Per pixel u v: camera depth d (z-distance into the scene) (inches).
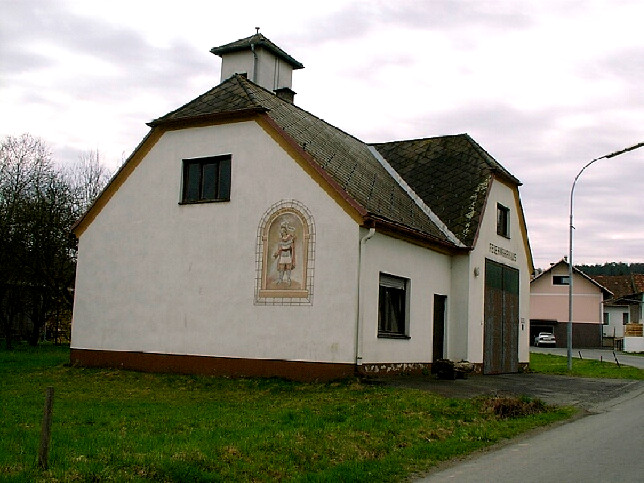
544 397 693.3
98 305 839.1
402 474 354.3
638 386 876.0
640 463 382.3
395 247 751.1
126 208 834.2
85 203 1612.9
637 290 2938.0
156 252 804.0
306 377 690.2
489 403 575.8
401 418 495.2
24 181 1514.5
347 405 546.9
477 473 356.8
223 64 1029.8
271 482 323.3
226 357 739.4
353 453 385.7
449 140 1015.6
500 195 992.9
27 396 601.9
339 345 678.5
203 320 760.3
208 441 382.9
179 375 754.2
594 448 430.0
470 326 877.8
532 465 376.8
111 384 704.4
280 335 710.5
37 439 378.9
